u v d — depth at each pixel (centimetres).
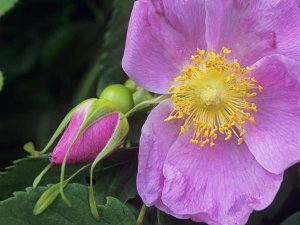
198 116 18
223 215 16
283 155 16
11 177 17
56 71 24
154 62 17
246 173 17
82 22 24
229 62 17
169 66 17
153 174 16
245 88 17
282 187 18
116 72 20
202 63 17
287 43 16
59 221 16
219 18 16
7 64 24
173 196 16
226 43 17
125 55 16
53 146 18
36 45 24
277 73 17
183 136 17
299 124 16
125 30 20
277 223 19
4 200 16
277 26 16
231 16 17
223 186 17
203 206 16
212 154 17
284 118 17
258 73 17
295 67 16
